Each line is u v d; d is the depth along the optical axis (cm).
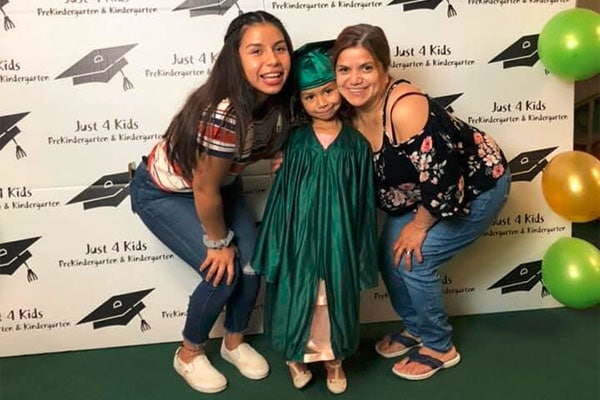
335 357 193
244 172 230
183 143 177
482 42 233
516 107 241
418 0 226
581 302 225
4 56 212
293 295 190
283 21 222
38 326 233
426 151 182
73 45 214
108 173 225
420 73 232
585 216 227
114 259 232
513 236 251
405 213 213
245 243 205
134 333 239
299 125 195
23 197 223
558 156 231
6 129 217
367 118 194
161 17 216
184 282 237
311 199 188
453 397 202
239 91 175
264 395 206
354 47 180
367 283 196
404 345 228
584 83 318
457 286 253
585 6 290
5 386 215
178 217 200
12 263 227
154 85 221
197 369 212
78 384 215
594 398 199
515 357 223
